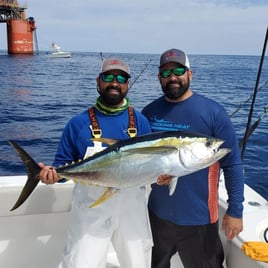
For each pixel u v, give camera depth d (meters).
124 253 2.30
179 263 2.90
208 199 2.32
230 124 2.27
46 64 49.09
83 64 51.00
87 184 2.22
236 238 2.32
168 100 2.40
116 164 2.01
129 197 2.26
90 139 2.09
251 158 7.29
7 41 57.75
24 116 14.02
